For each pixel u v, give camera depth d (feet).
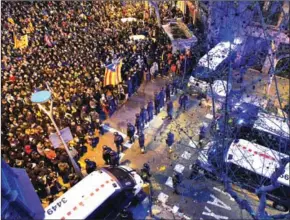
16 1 119.24
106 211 48.34
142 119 66.33
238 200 33.19
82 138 61.26
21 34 96.27
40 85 69.82
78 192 47.65
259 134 55.36
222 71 58.39
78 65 78.43
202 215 50.67
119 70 71.92
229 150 50.65
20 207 36.78
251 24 73.72
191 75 76.43
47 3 119.96
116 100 73.41
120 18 112.68
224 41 78.18
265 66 80.94
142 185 52.24
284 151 52.16
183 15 109.70
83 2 122.42
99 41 92.22
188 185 55.16
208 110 72.23
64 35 96.84
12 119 58.65
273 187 31.32
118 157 58.95
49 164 55.21
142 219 50.44
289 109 42.93
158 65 84.79
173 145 63.46
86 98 67.92
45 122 59.41
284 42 69.41
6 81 71.41
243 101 60.49
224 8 77.92
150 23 106.63
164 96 75.25
